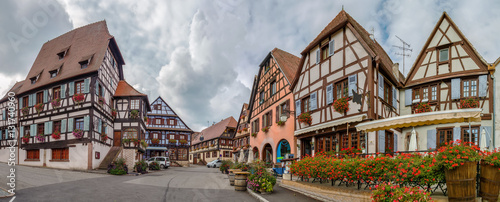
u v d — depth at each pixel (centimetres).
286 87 1784
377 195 590
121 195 891
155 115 3972
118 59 2516
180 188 1098
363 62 1165
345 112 1219
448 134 1247
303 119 1462
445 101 1289
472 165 536
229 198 905
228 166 2141
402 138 1351
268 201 844
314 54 1487
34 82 2281
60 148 1973
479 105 1207
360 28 1524
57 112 2008
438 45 1339
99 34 2244
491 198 543
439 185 591
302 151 1562
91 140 1862
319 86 1416
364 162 725
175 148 4034
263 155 2097
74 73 1991
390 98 1338
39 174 1416
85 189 982
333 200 827
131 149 2336
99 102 2014
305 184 988
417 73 1393
